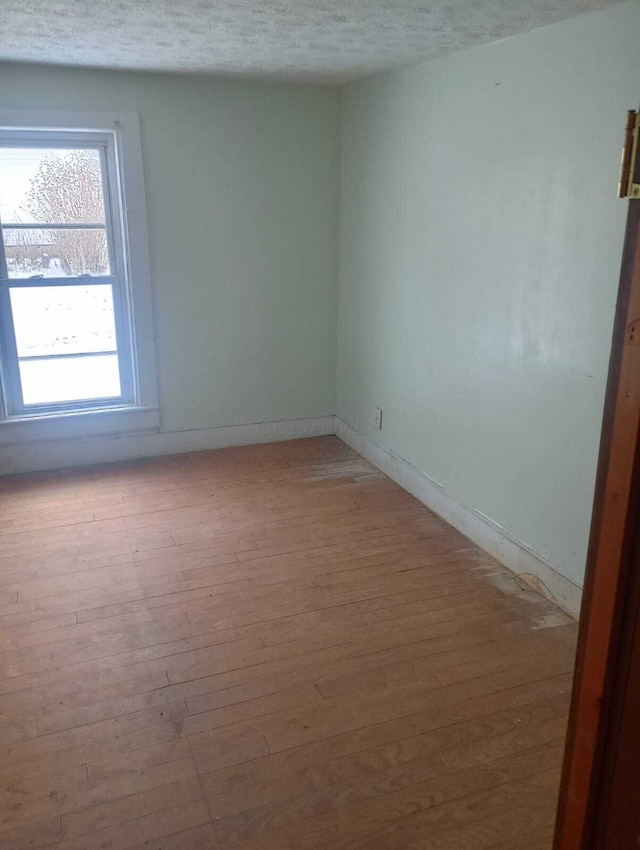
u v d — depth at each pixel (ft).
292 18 7.49
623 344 2.97
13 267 11.67
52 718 6.50
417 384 11.09
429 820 5.48
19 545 9.72
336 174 13.00
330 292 13.67
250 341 13.35
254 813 5.52
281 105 12.25
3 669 7.16
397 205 11.09
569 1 6.56
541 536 8.61
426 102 9.97
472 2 6.70
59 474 12.32
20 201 11.41
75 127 11.10
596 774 3.48
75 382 12.63
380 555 9.62
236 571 9.14
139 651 7.49
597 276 7.25
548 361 8.12
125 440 12.97
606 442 3.14
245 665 7.29
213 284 12.76
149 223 12.02
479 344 9.37
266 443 14.05
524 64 7.96
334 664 7.32
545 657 7.47
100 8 7.18
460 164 9.34
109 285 12.34
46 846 5.21
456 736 6.35
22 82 10.68
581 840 3.63
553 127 7.62
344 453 13.56
